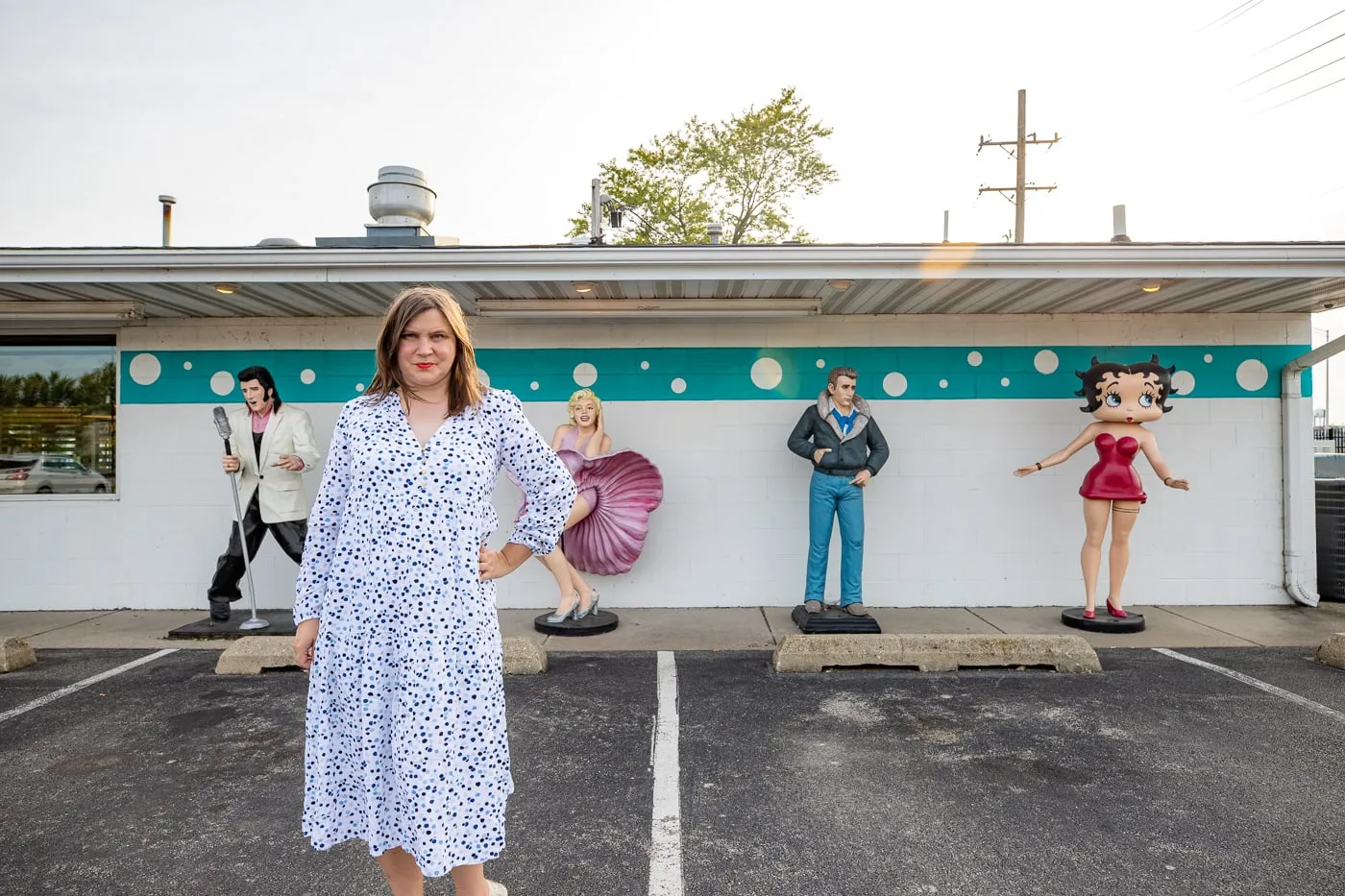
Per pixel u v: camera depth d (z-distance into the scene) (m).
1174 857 3.01
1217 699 4.76
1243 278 5.73
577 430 6.83
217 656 5.80
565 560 6.64
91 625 6.78
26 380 7.57
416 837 2.03
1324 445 25.39
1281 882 2.84
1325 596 7.74
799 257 5.71
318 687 2.10
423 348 2.11
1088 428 6.65
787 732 4.29
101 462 7.57
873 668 5.44
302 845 3.13
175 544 7.40
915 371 7.46
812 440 6.62
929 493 7.43
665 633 6.45
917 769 3.80
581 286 6.33
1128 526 6.52
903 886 2.83
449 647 2.07
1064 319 7.46
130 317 6.96
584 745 4.11
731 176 29.83
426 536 2.06
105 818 3.35
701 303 6.88
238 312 7.25
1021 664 5.36
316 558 2.12
